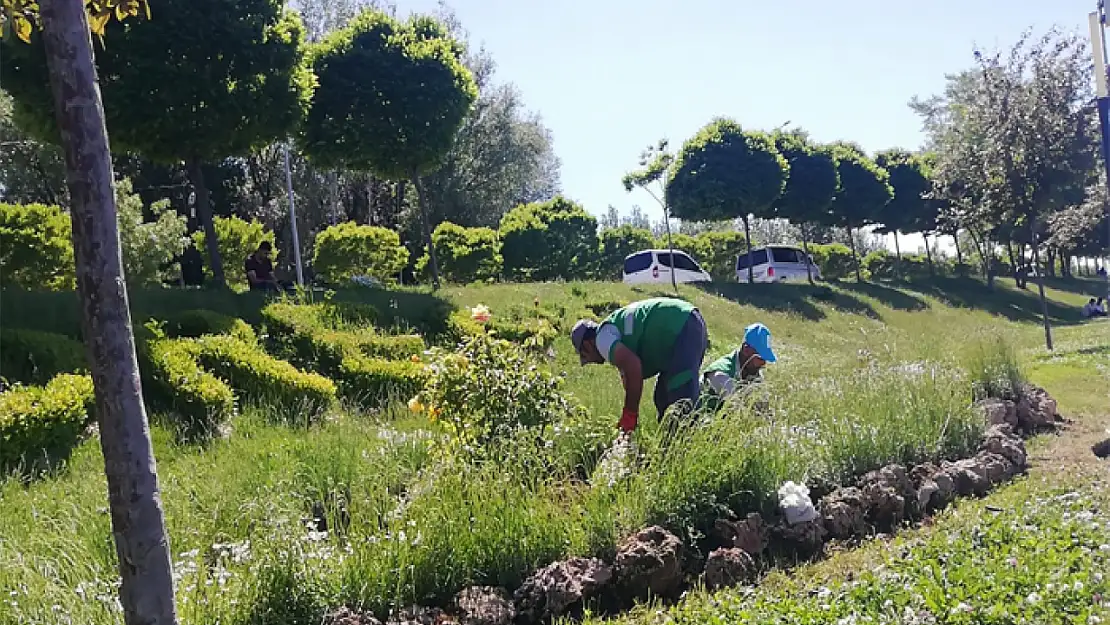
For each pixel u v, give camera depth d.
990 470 6.48
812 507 5.45
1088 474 6.53
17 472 6.55
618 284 19.92
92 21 3.35
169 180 29.48
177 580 4.00
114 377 2.63
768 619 3.96
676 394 6.43
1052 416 8.74
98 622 3.84
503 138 35.88
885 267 39.25
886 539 5.39
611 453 5.64
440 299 13.92
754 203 25.62
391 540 4.50
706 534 5.19
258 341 10.34
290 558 4.16
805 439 6.25
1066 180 16.69
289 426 8.32
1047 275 47.47
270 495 5.15
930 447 6.82
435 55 15.97
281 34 12.53
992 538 4.75
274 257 19.95
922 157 37.31
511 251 25.39
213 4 11.76
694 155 25.77
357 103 15.56
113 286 2.63
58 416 7.19
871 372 7.84
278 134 12.88
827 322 21.28
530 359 6.30
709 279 26.92
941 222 34.28
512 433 5.67
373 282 16.53
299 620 4.05
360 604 4.23
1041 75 16.64
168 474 6.37
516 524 4.76
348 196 35.62
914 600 3.92
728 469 5.39
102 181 2.62
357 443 6.64
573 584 4.38
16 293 10.40
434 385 6.15
